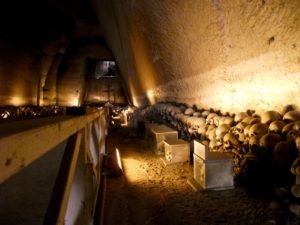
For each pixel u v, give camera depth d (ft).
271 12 12.25
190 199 11.93
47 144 3.61
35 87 79.87
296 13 10.95
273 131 12.09
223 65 19.71
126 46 56.08
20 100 70.44
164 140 20.38
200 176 13.37
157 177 15.66
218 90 22.82
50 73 87.76
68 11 79.97
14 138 2.55
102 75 109.50
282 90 14.70
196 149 14.05
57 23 78.79
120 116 57.21
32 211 6.66
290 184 10.01
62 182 4.47
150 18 28.02
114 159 16.57
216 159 12.73
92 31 90.27
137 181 15.03
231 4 14.33
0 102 60.18
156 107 40.52
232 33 16.10
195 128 21.79
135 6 30.76
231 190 12.62
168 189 13.44
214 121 19.43
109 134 37.99
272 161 11.13
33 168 8.79
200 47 21.24
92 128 12.23
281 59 13.60
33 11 69.72
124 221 10.00
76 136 5.75
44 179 8.11
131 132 39.24
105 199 12.26
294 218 9.00
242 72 17.87
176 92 37.32
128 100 100.68
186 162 18.69
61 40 83.10
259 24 13.43
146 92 61.16
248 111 18.28
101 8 63.77
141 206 11.41
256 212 10.13
